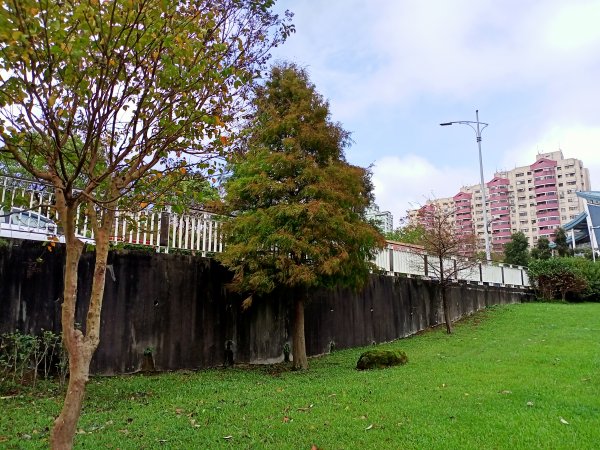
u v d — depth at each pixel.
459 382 7.97
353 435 5.36
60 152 3.38
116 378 8.96
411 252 16.77
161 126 3.93
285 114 10.84
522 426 5.47
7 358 7.92
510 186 75.44
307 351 12.66
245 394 7.67
